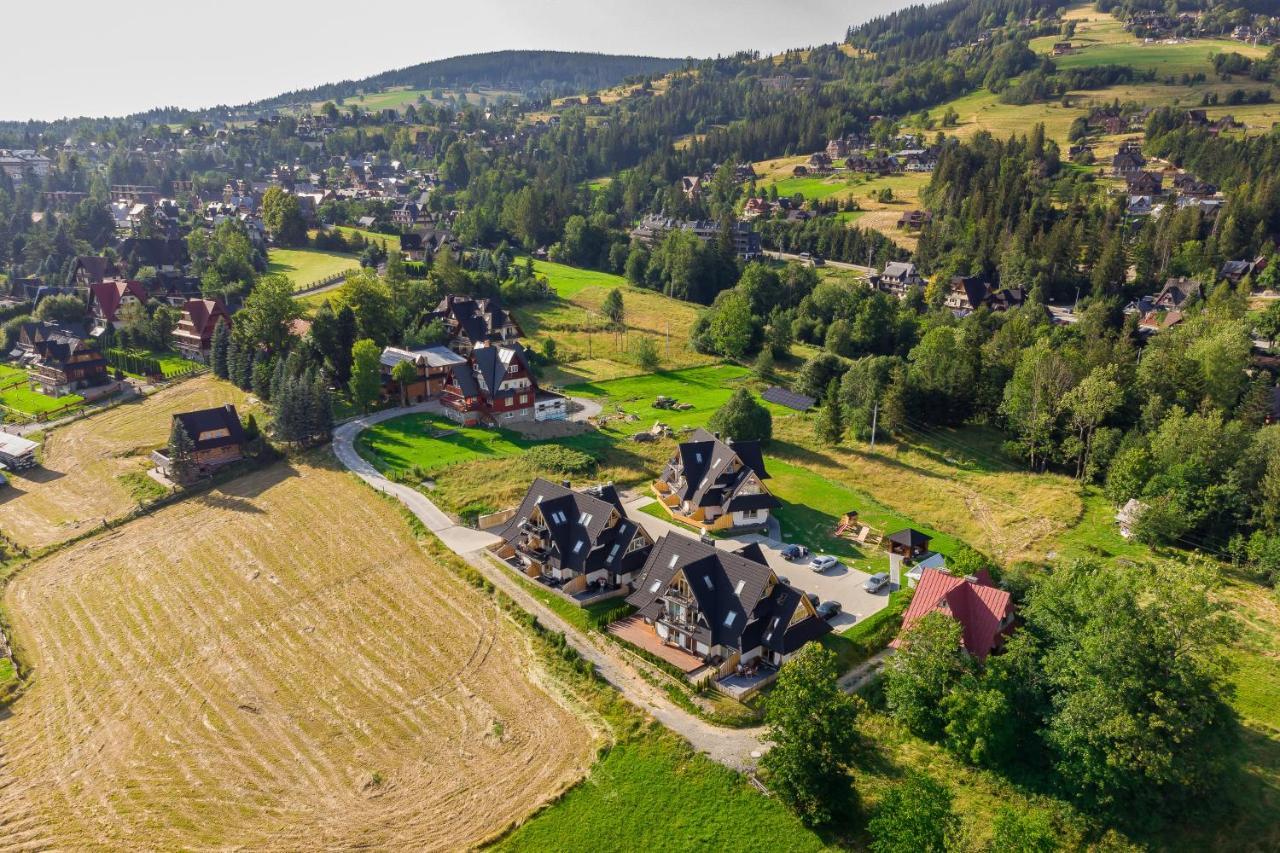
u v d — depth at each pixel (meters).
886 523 86.19
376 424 110.62
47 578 74.94
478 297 166.25
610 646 62.81
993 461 104.50
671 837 46.22
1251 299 161.12
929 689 53.31
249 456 99.19
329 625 66.38
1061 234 184.12
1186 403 103.19
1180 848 45.44
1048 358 106.62
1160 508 78.56
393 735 54.31
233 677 60.47
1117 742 46.31
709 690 57.72
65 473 97.06
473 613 67.25
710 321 157.12
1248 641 64.56
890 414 109.25
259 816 48.19
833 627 65.31
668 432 109.88
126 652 63.94
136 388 124.12
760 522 85.44
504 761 52.03
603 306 173.88
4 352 142.00
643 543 72.31
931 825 41.88
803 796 46.16
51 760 53.06
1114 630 48.38
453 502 86.00
